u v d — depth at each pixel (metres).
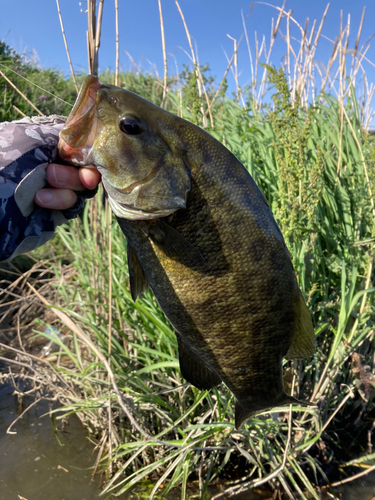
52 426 0.64
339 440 0.62
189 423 0.56
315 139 0.75
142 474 0.49
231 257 0.34
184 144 0.33
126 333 0.68
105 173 0.32
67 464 0.56
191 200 0.33
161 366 0.53
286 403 0.40
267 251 0.35
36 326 0.94
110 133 0.31
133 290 0.38
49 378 0.63
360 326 0.64
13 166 0.30
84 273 0.75
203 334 0.36
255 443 0.55
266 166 0.74
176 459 0.49
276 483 0.54
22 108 1.26
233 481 0.54
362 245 0.66
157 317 0.61
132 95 0.33
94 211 0.68
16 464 0.56
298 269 0.58
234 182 0.34
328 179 0.74
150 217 0.32
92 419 0.61
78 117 0.31
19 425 0.64
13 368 0.79
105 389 0.61
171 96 0.96
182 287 0.35
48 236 0.34
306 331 0.39
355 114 0.81
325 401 0.60
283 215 0.60
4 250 0.30
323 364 0.63
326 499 0.53
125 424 0.58
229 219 0.33
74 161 0.32
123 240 0.74
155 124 0.32
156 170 0.32
